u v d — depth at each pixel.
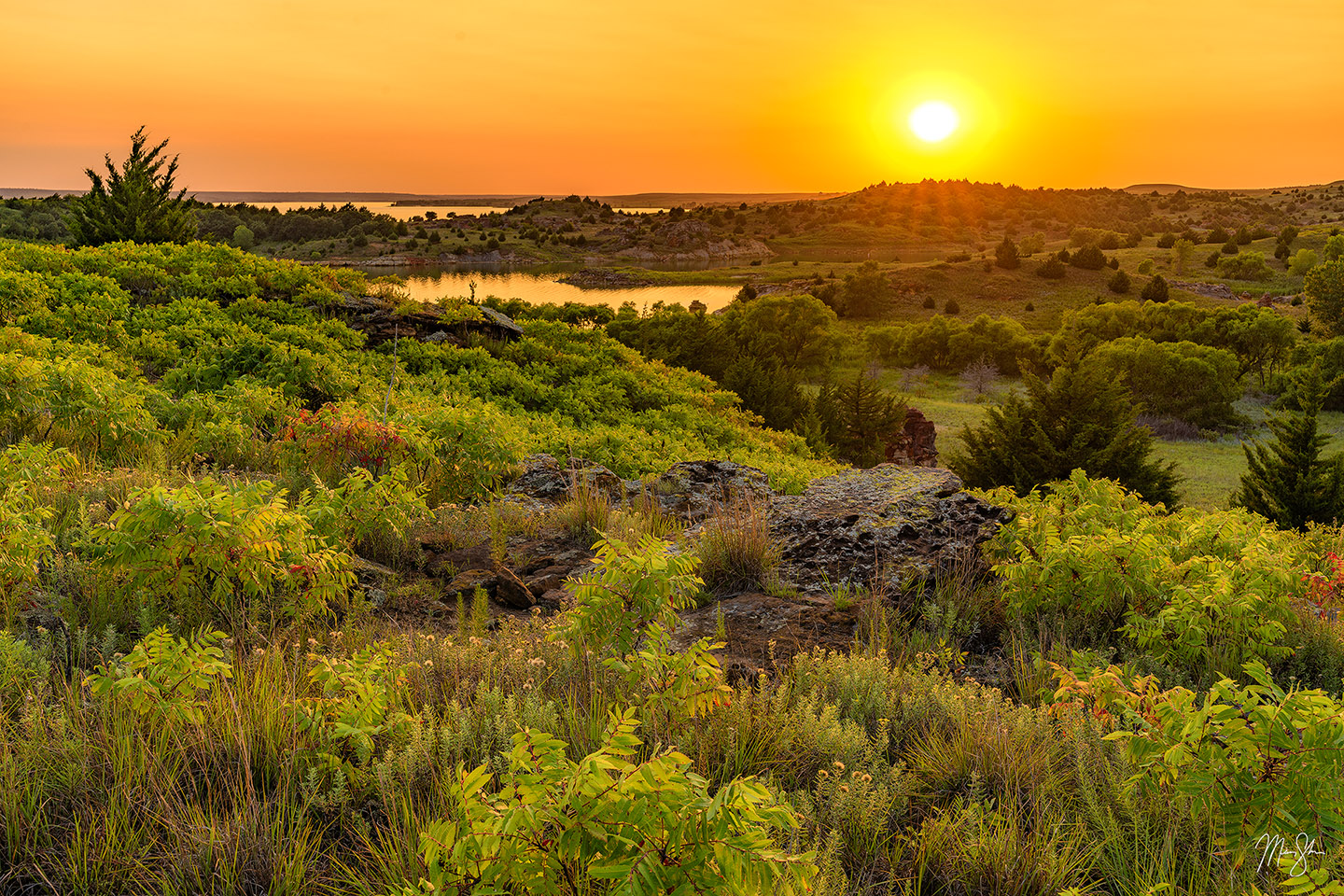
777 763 3.56
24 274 15.15
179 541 4.59
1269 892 2.77
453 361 18.80
